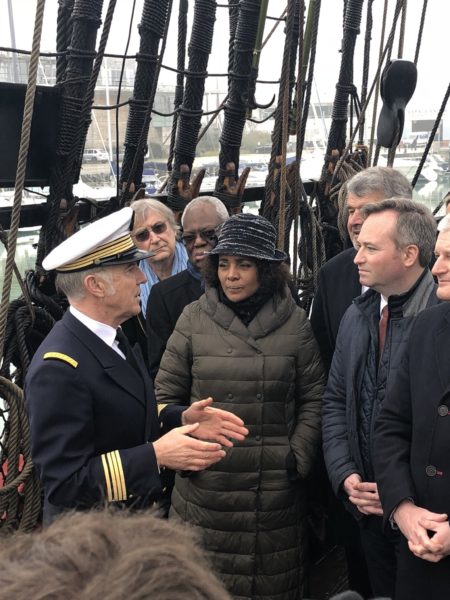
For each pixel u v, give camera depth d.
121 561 0.44
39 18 2.04
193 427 1.77
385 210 2.03
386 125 3.53
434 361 1.76
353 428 2.11
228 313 2.28
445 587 1.67
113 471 1.66
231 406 2.25
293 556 2.30
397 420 1.86
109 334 1.80
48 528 0.49
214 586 0.45
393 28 3.88
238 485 2.25
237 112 3.74
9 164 2.96
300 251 4.00
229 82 3.75
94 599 0.42
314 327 2.66
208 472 2.26
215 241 2.77
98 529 0.47
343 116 4.55
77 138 3.05
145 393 1.85
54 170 3.06
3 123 2.92
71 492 1.63
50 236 3.15
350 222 2.54
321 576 2.86
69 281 1.76
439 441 1.71
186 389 2.38
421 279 2.05
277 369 2.25
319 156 5.29
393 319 2.06
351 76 4.51
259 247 2.22
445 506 1.69
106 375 1.75
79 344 1.74
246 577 2.27
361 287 2.51
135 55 3.42
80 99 3.02
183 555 0.46
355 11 4.44
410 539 1.67
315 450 2.31
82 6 2.97
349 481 2.08
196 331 2.32
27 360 2.83
